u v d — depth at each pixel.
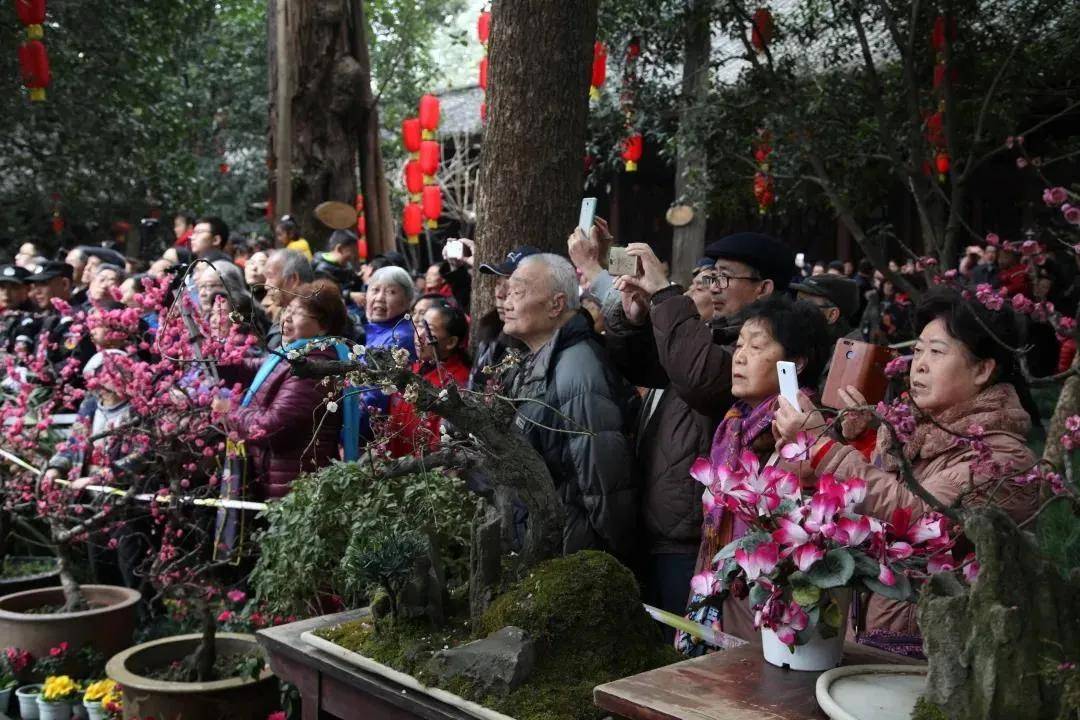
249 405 3.39
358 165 8.63
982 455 1.80
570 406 2.59
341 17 8.13
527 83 3.69
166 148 12.77
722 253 2.86
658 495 2.61
